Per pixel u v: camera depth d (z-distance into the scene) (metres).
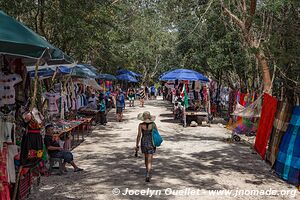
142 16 18.94
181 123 21.44
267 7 10.74
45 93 12.52
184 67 24.83
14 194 5.89
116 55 32.03
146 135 8.68
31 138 6.30
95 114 19.42
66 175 9.15
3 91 6.23
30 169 6.91
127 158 11.29
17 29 5.23
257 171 9.88
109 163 10.56
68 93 16.22
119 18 22.83
